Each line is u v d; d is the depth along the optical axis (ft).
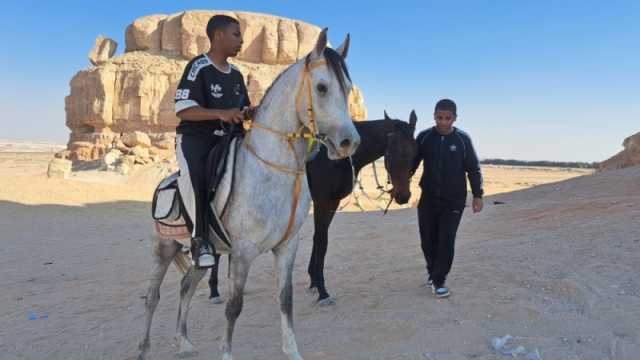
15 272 33.78
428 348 16.42
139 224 61.26
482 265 25.52
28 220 61.16
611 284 20.34
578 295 19.69
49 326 21.79
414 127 21.67
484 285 22.21
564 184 63.72
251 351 17.49
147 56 168.66
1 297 26.91
